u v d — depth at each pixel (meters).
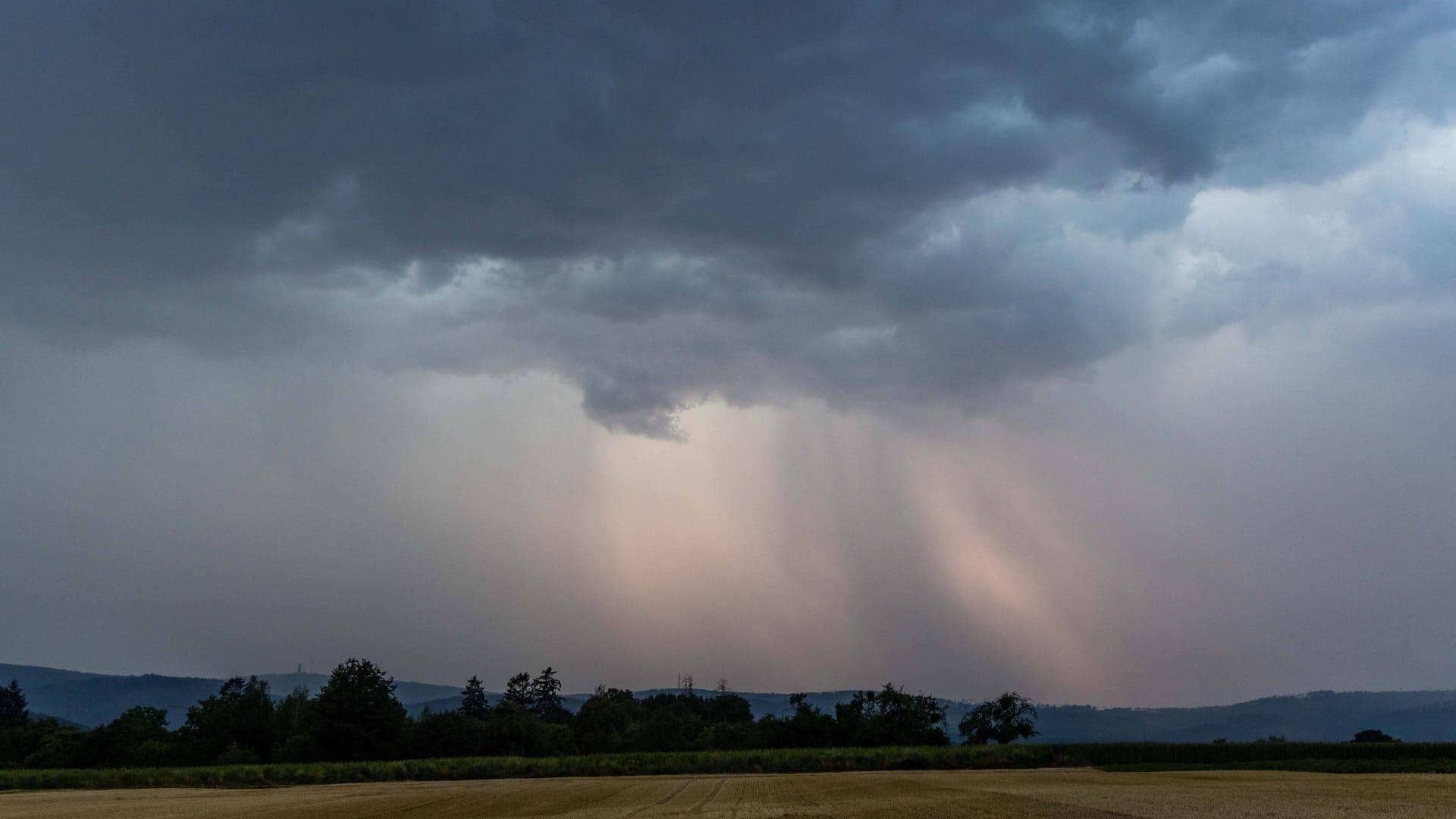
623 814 43.00
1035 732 136.62
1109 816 37.75
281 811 49.81
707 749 144.12
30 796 67.38
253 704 133.50
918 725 137.62
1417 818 36.19
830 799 51.19
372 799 58.91
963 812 40.47
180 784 84.00
